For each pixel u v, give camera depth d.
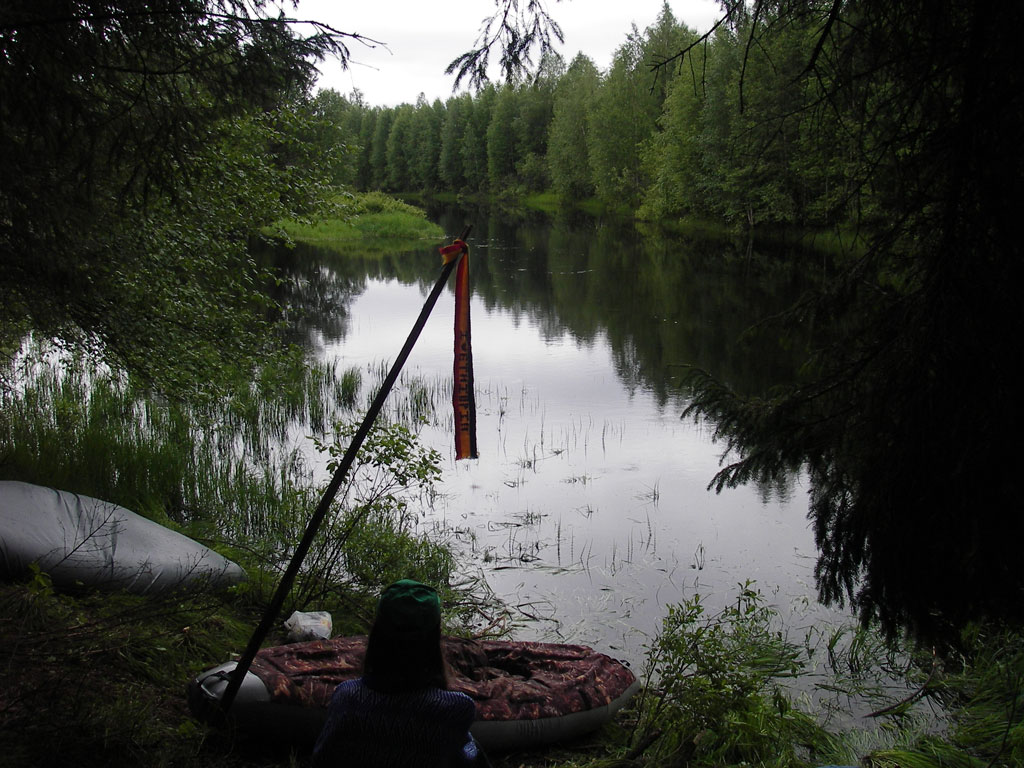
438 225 53.69
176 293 7.73
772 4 3.43
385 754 2.09
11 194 4.22
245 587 5.53
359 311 21.95
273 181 8.27
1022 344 2.83
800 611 6.41
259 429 10.98
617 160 56.97
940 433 2.94
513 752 4.12
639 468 9.89
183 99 4.33
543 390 13.84
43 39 3.64
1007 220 2.85
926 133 3.10
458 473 9.64
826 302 3.48
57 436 8.60
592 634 6.06
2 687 3.66
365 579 6.73
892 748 4.62
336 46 3.92
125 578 5.24
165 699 4.01
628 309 21.70
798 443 3.57
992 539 2.89
